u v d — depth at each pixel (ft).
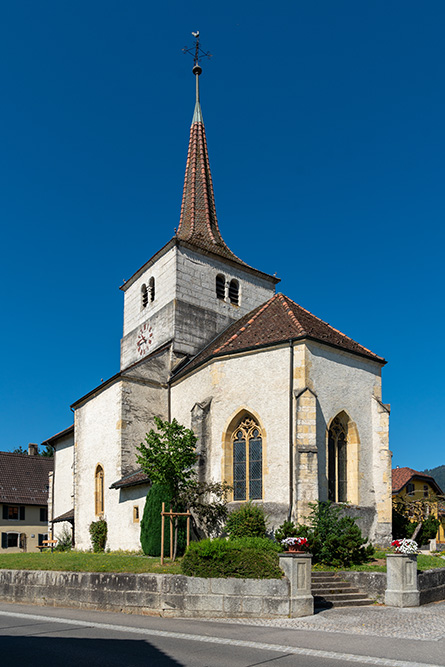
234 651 37.37
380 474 79.25
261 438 76.07
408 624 47.80
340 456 77.66
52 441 140.26
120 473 92.99
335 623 48.29
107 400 101.14
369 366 83.20
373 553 67.31
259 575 52.29
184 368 99.45
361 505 76.95
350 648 38.52
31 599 63.05
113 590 56.80
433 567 67.51
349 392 79.00
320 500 71.77
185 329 107.45
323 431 74.08
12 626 47.42
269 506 71.56
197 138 132.36
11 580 65.46
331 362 77.46
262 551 54.39
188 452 70.49
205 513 73.31
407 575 58.59
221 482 77.46
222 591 52.34
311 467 69.56
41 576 62.80
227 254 119.44
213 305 113.39
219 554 53.57
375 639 41.63
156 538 73.31
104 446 99.91
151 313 115.75
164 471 68.59
